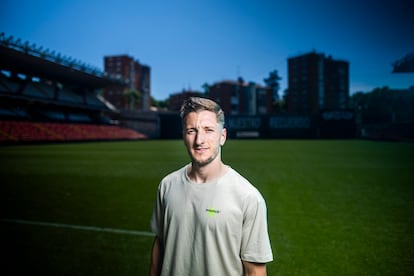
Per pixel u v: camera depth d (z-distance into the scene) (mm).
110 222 4516
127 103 67688
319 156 16125
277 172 10039
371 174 9430
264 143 32281
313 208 5277
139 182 8102
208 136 1192
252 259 1171
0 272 2959
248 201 1177
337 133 43750
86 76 43188
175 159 14852
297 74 60281
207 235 1173
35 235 3961
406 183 7793
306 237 3834
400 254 3293
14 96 32219
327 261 3139
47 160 14000
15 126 31344
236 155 17172
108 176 9172
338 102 58656
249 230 1182
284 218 4672
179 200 1262
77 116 44844
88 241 3740
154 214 1427
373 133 39500
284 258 3217
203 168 1219
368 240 3709
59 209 5281
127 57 70688
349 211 5062
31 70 38906
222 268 1175
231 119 46969
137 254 3359
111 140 41281
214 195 1195
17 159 14422
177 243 1237
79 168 11133
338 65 59000
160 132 48812
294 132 45781
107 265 3100
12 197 6270
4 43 29766
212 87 64625
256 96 65062
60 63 36812
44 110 39844
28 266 3086
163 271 1275
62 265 3102
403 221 4480
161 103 91438
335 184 7688
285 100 67250
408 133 32594
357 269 2959
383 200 5875
